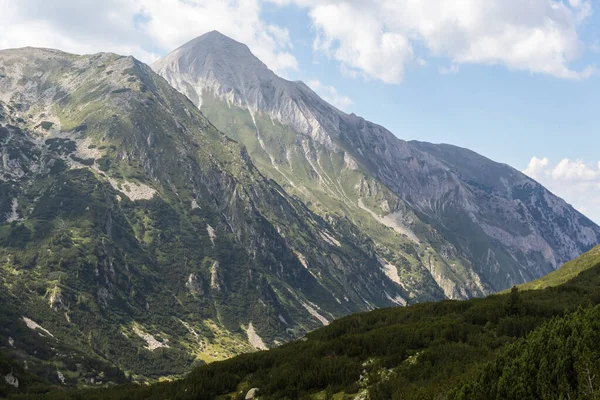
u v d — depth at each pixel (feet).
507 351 219.00
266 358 316.19
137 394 304.50
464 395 195.52
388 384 227.81
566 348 200.13
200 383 289.94
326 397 236.63
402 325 325.21
